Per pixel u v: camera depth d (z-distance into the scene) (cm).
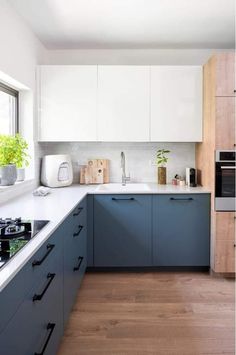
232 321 250
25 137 343
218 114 316
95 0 272
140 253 340
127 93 353
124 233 338
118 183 397
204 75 349
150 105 353
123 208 337
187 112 354
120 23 319
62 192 327
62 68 352
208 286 313
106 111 354
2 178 279
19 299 127
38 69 351
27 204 258
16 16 288
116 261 341
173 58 394
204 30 337
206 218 338
